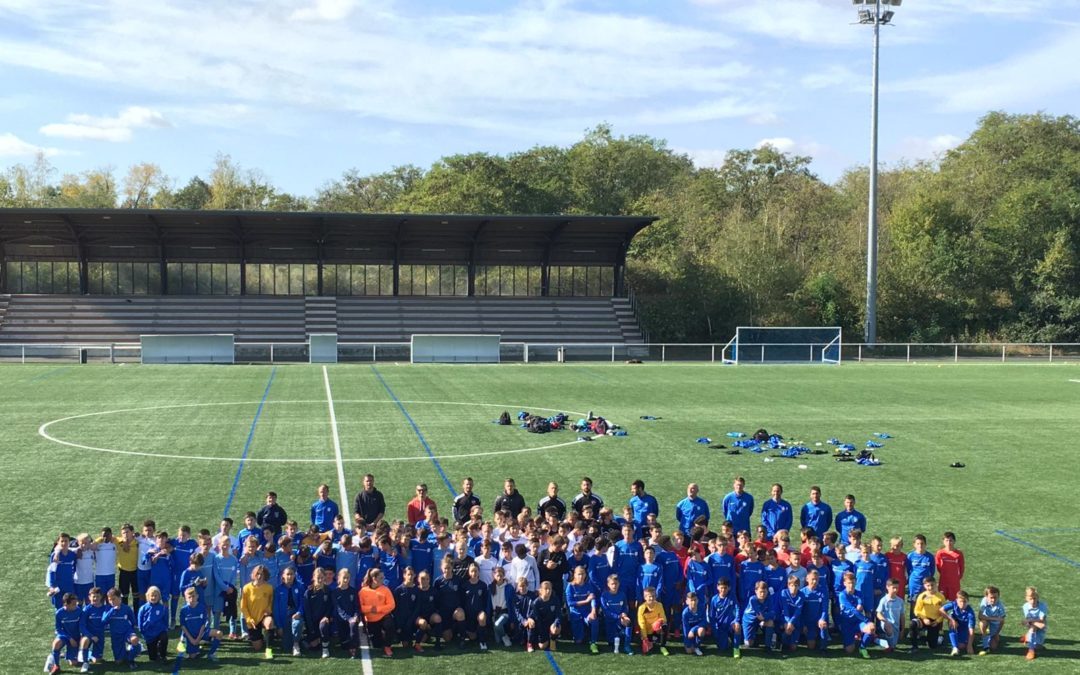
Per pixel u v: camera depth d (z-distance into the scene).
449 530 19.06
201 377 50.09
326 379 50.03
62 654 15.17
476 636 16.36
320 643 15.76
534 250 77.62
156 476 26.92
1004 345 71.12
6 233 70.00
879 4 69.94
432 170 107.56
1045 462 30.91
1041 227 92.00
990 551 21.53
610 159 115.81
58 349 64.69
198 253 73.06
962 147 116.69
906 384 51.28
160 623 15.27
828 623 16.59
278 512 19.66
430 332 71.81
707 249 91.44
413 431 34.34
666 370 57.84
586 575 16.44
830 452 31.92
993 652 16.08
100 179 124.19
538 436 33.66
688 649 16.02
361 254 75.19
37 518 22.69
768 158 120.25
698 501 20.14
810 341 66.75
